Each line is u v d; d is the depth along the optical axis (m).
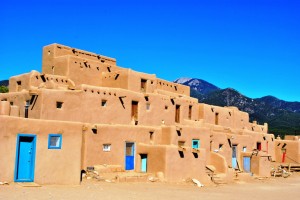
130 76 34.44
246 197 23.97
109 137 27.17
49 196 16.58
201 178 30.19
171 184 26.77
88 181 23.39
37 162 19.80
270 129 120.62
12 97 29.61
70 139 21.19
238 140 40.34
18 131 19.20
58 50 34.84
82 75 34.12
